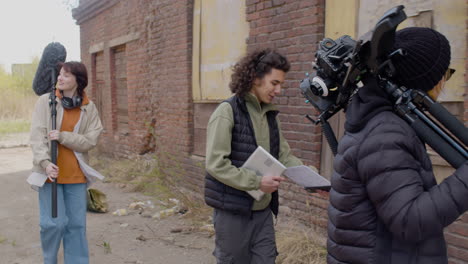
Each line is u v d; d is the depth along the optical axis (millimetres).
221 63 5609
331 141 1672
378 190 1253
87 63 11102
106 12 9508
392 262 1326
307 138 4250
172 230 4719
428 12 3178
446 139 1278
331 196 1436
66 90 3221
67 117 3201
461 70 2998
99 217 5398
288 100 4441
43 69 3328
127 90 8875
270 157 2199
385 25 1188
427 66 1297
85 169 3203
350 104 1432
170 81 6773
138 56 7910
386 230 1332
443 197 1188
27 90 21281
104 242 4258
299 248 3664
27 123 16500
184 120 6402
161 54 7016
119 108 9492
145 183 6715
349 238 1374
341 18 3924
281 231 4094
